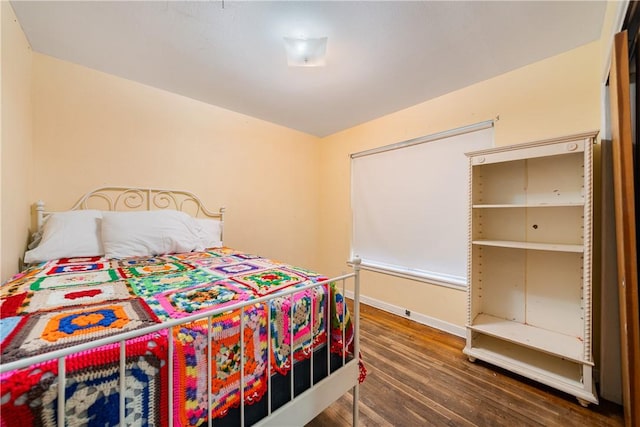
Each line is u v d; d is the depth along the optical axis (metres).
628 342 1.01
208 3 1.33
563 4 1.34
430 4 1.34
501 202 1.96
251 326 0.89
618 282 1.29
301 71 1.97
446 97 2.35
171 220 2.04
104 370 0.60
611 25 1.30
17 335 0.66
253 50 1.72
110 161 2.06
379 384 1.59
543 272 1.80
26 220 1.66
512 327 1.82
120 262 1.64
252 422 0.88
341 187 3.38
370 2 1.32
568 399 1.46
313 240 3.60
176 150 2.39
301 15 1.41
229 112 2.74
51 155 1.83
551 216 1.77
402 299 2.68
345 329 1.25
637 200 1.11
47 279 1.24
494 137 2.06
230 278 1.29
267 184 3.08
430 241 2.51
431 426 1.28
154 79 2.11
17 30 1.46
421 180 2.58
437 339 2.18
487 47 1.69
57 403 0.53
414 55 1.77
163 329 0.70
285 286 1.16
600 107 1.61
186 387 0.72
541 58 1.81
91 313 0.82
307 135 3.52
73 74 1.90
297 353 1.05
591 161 1.42
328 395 1.13
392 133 2.80
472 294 1.89
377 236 3.00
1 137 1.27
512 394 1.50
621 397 1.41
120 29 1.53
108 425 0.60
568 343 1.59
